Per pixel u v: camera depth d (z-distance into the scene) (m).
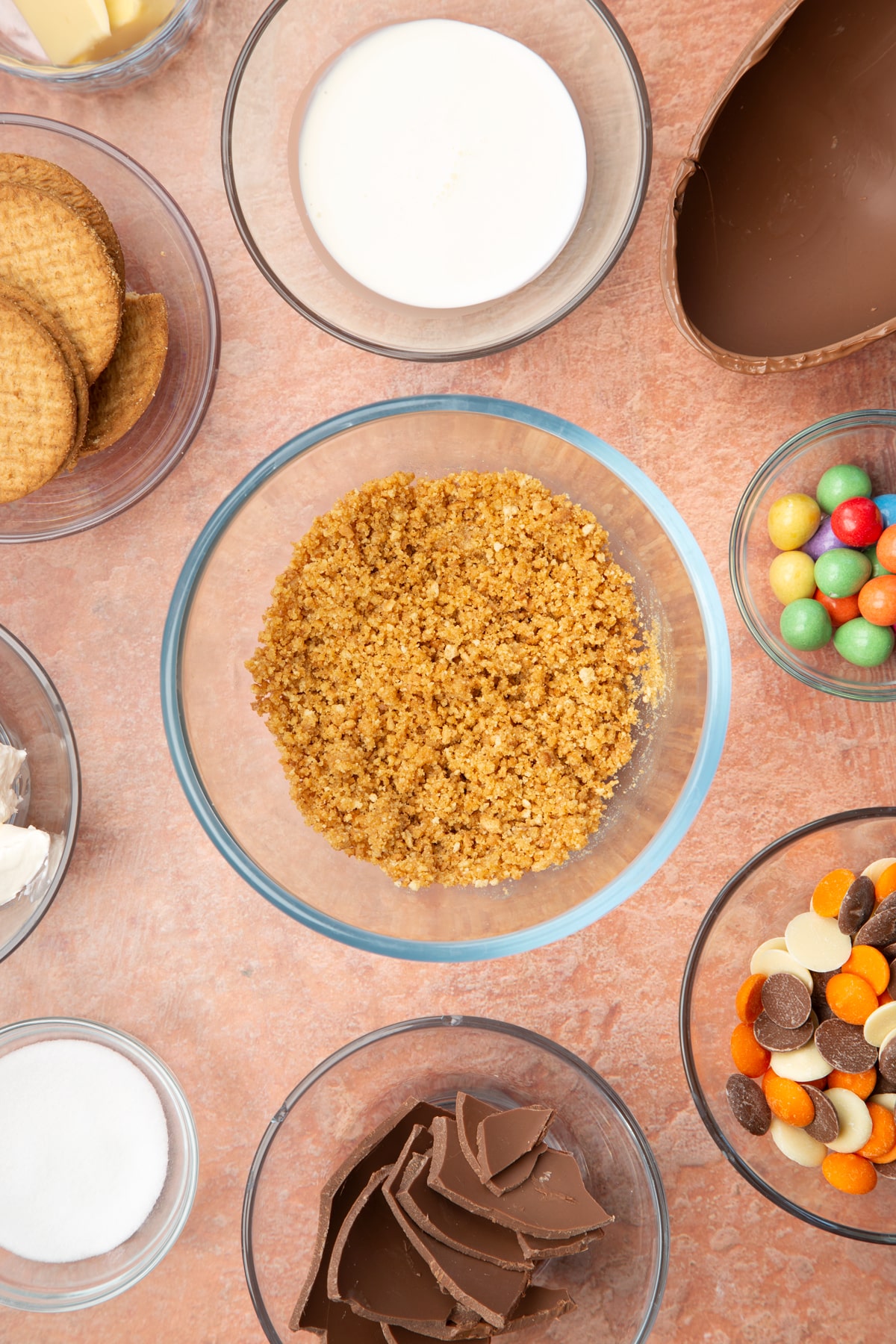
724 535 0.66
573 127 0.63
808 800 0.66
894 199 0.62
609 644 0.65
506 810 0.65
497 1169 0.61
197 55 0.65
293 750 0.65
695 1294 0.66
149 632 0.67
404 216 0.64
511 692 0.65
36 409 0.62
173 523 0.67
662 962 0.66
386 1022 0.66
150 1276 0.67
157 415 0.66
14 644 0.65
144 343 0.64
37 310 0.62
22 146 0.65
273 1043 0.67
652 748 0.66
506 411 0.64
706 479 0.66
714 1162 0.66
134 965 0.67
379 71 0.63
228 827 0.66
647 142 0.64
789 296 0.63
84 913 0.67
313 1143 0.66
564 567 0.65
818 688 0.65
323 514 0.67
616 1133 0.65
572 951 0.67
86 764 0.67
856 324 0.62
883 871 0.63
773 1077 0.63
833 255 0.62
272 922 0.67
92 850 0.67
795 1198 0.66
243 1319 0.67
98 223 0.63
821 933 0.63
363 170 0.64
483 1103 0.64
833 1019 0.63
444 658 0.65
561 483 0.66
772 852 0.63
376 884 0.66
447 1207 0.61
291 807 0.66
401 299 0.64
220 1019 0.67
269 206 0.66
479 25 0.64
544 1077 0.66
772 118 0.60
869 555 0.65
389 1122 0.63
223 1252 0.67
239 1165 0.67
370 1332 0.62
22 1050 0.67
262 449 0.66
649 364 0.66
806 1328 0.66
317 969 0.67
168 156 0.66
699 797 0.64
